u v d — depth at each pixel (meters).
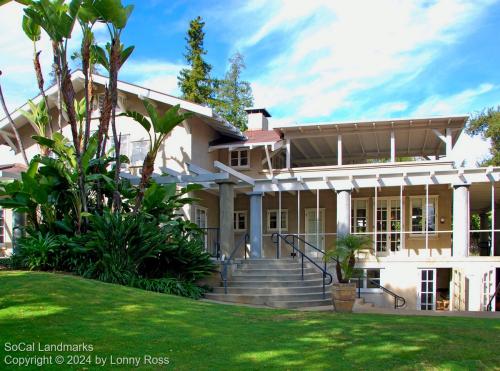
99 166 14.02
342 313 10.55
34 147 20.27
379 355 6.40
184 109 17.55
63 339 6.25
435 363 6.14
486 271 15.88
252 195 18.28
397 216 20.03
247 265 15.34
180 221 14.62
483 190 18.95
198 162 18.80
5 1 11.70
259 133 22.36
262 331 7.58
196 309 9.04
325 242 20.59
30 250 12.20
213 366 5.64
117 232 11.83
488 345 7.16
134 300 8.98
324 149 22.81
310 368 5.73
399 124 18.59
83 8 12.33
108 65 13.92
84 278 10.72
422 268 16.88
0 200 12.81
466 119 17.89
